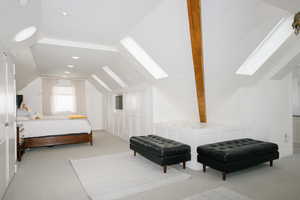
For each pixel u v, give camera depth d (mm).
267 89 3801
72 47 3576
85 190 2383
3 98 2340
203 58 2785
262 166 3166
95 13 2379
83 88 7605
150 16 2436
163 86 4219
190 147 3131
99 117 7922
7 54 2602
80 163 3461
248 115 3785
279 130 3879
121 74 5043
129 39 3484
